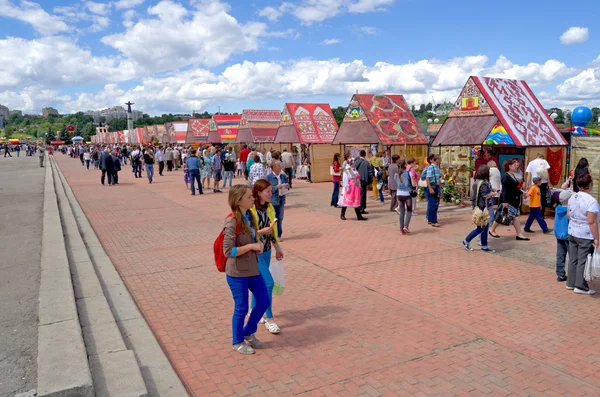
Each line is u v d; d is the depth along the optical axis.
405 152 18.94
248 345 4.63
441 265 7.73
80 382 3.51
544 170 11.38
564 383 3.96
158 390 3.81
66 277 6.51
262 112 31.95
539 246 9.03
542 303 5.89
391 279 6.98
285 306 5.89
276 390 3.88
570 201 6.27
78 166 43.53
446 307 5.78
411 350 4.60
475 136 13.27
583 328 5.10
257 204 5.03
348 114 20.11
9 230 11.11
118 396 3.54
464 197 15.48
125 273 7.45
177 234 10.61
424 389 3.87
